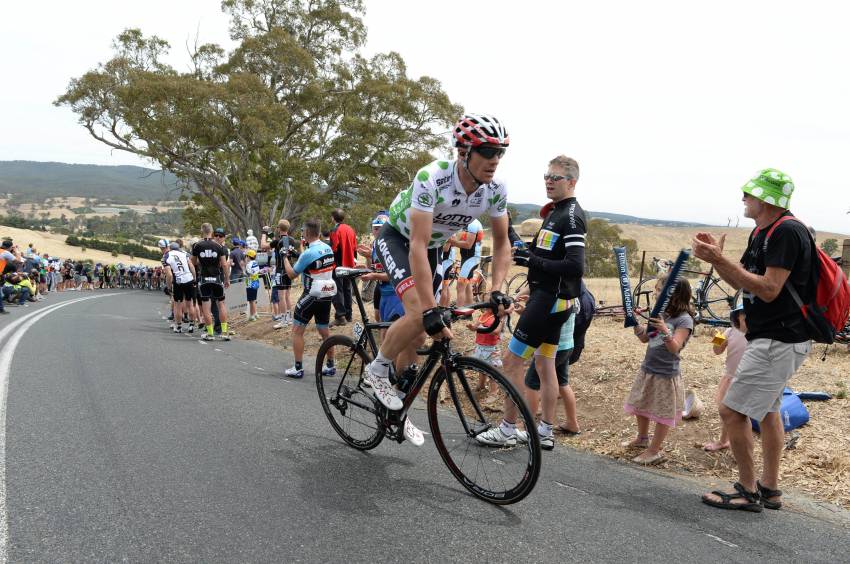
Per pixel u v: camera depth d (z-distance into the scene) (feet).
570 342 14.67
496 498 9.86
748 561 8.48
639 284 29.81
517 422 9.87
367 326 12.41
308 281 21.09
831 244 58.65
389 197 116.78
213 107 106.73
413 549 8.09
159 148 109.50
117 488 9.68
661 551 8.57
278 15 123.54
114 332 31.73
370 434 12.26
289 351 27.43
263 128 102.89
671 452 13.61
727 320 26.32
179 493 9.61
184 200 124.98
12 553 7.43
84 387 16.92
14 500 9.00
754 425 13.46
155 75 107.14
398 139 118.21
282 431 13.60
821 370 17.99
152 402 15.62
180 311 33.94
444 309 9.37
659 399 13.02
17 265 57.11
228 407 15.61
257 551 7.79
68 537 7.93
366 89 115.24
